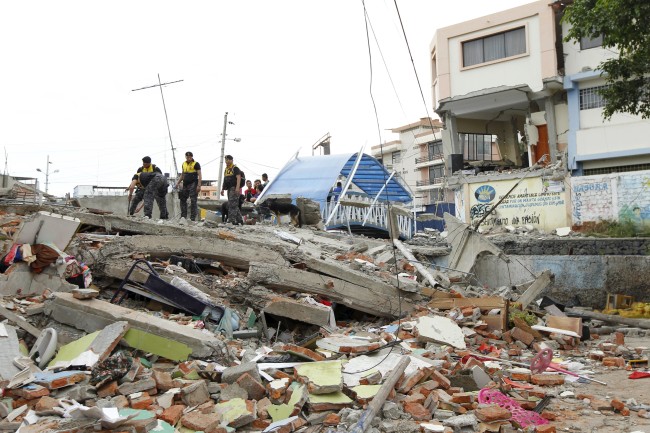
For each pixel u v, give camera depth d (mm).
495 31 25766
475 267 16219
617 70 12641
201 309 8445
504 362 8148
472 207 25422
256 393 5633
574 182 22438
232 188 15352
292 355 6852
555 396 6582
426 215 29406
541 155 25891
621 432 5309
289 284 9969
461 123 28594
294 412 5301
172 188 23016
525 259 15969
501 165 28109
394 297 10664
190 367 6023
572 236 20609
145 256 9906
